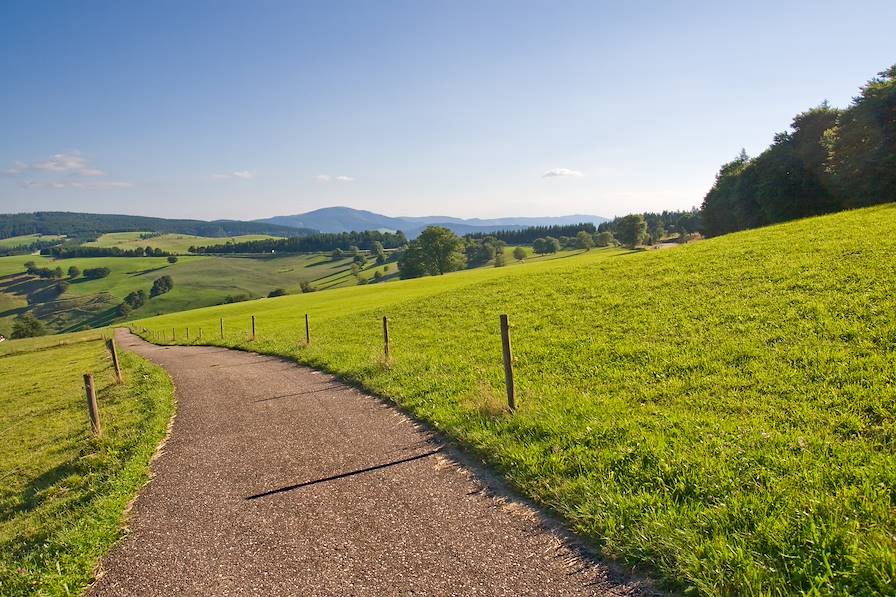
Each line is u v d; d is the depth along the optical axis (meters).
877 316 11.21
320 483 7.27
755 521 4.85
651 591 4.32
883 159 44.88
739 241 26.42
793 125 61.53
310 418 10.79
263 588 4.86
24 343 71.62
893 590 3.74
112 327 93.50
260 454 8.82
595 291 21.48
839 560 4.18
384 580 4.80
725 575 4.24
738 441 6.60
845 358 9.38
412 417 10.00
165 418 11.95
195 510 6.81
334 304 60.06
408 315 27.33
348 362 15.86
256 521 6.29
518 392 10.19
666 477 5.98
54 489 8.98
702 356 10.97
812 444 6.34
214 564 5.39
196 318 79.00
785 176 59.75
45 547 6.18
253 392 14.26
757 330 12.14
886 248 16.91
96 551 5.90
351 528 5.86
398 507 6.27
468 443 7.99
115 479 8.18
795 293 14.47
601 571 4.65
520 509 5.93
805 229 25.22
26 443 13.61
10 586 5.38
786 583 4.09
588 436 7.36
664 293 18.33
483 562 4.95
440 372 12.94
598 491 5.82
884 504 4.84
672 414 7.93
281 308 69.12
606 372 11.10
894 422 6.74
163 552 5.77
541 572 4.71
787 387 8.56
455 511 6.04
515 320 19.30
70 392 21.52
